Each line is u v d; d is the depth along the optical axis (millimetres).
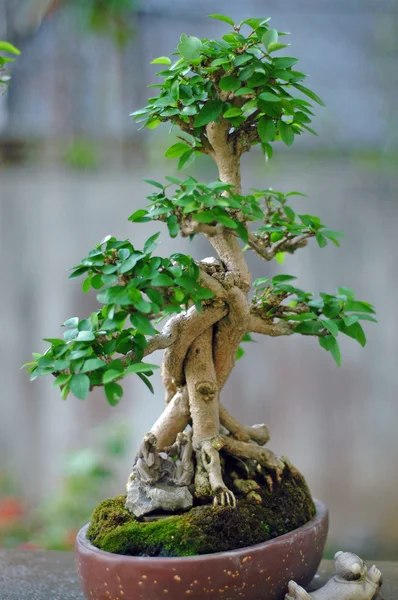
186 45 1309
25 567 1863
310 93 1327
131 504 1391
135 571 1255
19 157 3432
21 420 3275
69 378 1224
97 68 3453
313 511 1503
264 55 1329
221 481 1383
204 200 1216
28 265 3256
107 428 3143
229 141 1470
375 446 3172
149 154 3412
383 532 3146
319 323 1494
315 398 3182
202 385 1457
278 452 3197
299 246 1574
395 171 3223
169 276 1298
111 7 3359
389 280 3158
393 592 1623
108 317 1266
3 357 3264
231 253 1459
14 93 3434
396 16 3418
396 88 3393
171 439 1512
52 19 3432
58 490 3168
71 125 3449
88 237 3240
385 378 3158
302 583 1387
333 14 3469
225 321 1454
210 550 1285
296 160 3377
